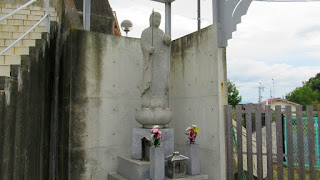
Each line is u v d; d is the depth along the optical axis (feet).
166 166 17.92
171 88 24.07
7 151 12.01
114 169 21.44
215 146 18.97
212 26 19.66
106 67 21.58
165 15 26.35
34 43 19.53
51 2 27.40
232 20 18.72
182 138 22.38
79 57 20.30
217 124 18.86
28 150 15.33
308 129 15.66
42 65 18.58
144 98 19.93
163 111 19.29
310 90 121.70
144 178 17.84
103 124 21.16
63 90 21.01
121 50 22.45
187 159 18.11
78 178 19.76
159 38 19.81
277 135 16.72
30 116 15.62
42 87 18.70
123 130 22.09
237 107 18.44
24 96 14.25
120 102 22.12
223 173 18.49
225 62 19.39
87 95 20.52
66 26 21.08
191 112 21.49
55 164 21.39
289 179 16.11
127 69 22.67
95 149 20.66
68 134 19.74
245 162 23.26
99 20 35.70
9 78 12.35
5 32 20.42
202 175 18.07
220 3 19.70
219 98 18.89
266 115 17.16
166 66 20.10
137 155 19.49
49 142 21.17
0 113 11.44
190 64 21.83
